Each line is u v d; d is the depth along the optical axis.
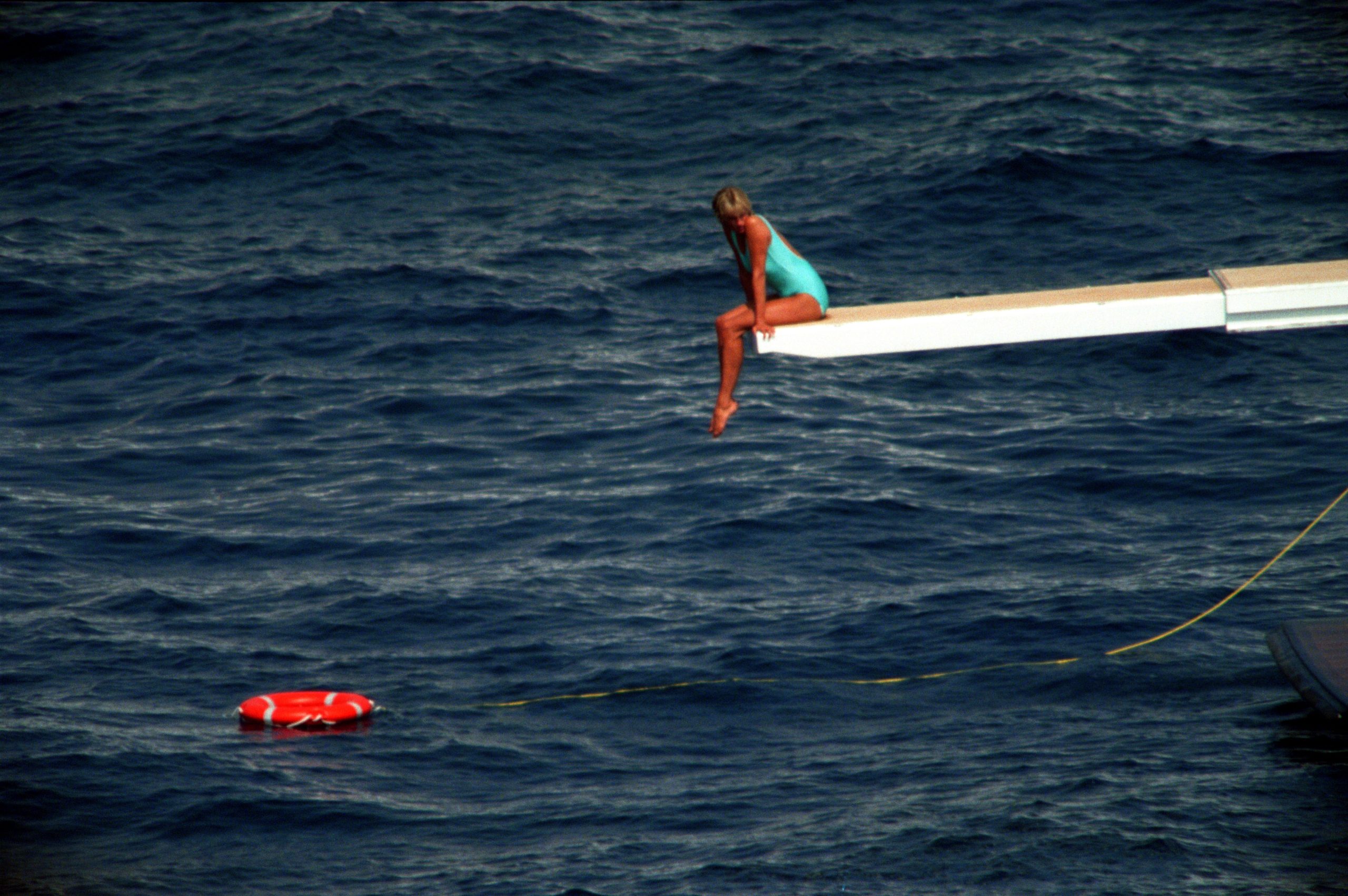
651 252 98.81
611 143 119.00
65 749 45.16
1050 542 59.91
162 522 64.06
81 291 92.12
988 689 49.00
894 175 108.38
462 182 112.00
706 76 131.00
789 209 104.25
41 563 59.97
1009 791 41.62
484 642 53.16
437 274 94.81
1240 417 71.94
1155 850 38.00
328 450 72.00
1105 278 90.94
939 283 91.75
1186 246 94.75
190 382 80.69
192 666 51.56
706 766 44.44
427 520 63.84
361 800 42.41
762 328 34.81
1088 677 49.25
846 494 64.44
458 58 134.88
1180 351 80.94
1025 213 101.50
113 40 144.50
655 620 54.31
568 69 132.50
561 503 65.00
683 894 36.81
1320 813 39.69
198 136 119.50
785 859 38.34
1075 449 69.06
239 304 90.50
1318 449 67.44
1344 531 59.34
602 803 42.19
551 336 86.25
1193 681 48.78
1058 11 143.88
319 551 61.16
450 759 45.03
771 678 50.12
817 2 148.62
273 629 54.47
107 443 73.12
